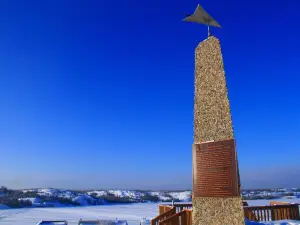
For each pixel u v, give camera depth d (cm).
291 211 1702
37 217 4003
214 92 1375
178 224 1420
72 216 4103
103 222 1864
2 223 3228
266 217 1703
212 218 1266
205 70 1438
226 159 1266
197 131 1405
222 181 1262
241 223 1172
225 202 1236
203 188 1320
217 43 1407
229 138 1273
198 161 1360
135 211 5022
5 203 6881
